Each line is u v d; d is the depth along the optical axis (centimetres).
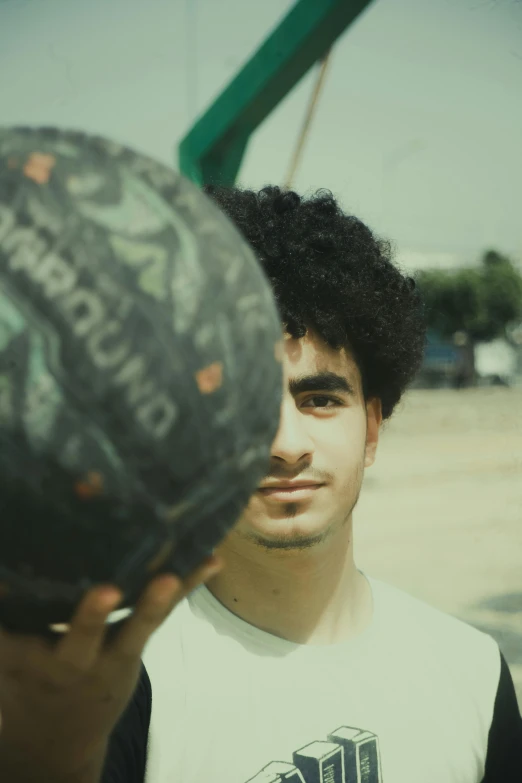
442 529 818
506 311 3366
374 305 183
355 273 184
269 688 166
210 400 99
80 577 96
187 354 97
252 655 169
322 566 171
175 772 158
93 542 95
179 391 96
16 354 92
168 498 97
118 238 99
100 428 93
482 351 3584
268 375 106
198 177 402
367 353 188
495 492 1027
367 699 169
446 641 187
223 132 392
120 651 101
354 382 172
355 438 171
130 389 94
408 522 859
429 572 655
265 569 169
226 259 104
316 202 199
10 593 97
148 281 98
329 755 162
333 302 175
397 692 172
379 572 659
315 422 166
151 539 97
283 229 184
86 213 99
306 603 172
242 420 103
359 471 173
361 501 986
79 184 100
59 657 98
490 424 1930
